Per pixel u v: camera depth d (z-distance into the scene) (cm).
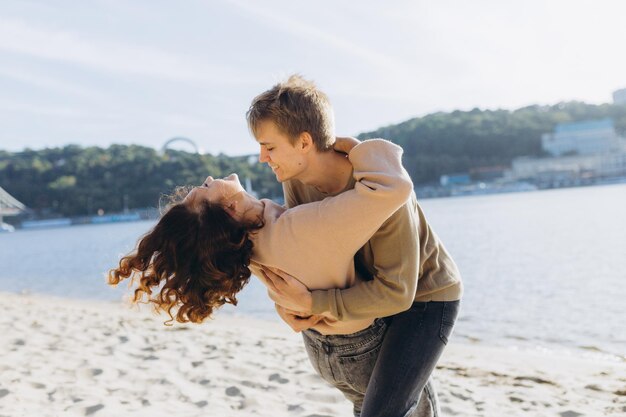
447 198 12675
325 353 212
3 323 789
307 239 188
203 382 470
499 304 1073
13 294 1505
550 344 729
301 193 223
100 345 626
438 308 206
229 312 1034
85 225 12438
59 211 12650
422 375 201
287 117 189
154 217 204
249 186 9338
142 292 201
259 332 718
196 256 187
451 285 210
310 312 193
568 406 410
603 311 951
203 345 626
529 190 12838
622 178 13062
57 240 6688
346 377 212
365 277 204
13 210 12725
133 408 398
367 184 179
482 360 596
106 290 1602
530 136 13375
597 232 2766
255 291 1313
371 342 206
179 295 192
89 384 461
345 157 204
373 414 197
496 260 1888
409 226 188
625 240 2289
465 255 2111
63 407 397
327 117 196
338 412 385
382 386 198
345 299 190
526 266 1683
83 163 13150
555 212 4950
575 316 920
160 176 12050
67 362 540
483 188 12775
